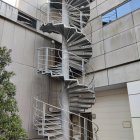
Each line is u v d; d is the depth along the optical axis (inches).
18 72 261.9
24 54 278.4
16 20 285.4
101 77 282.7
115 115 281.7
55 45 336.8
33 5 325.1
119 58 267.1
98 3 335.3
